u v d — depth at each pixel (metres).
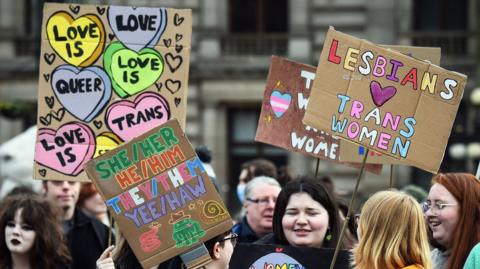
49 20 13.00
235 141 45.19
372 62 12.30
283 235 13.22
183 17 12.96
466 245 11.86
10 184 23.06
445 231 12.02
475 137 32.22
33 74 44.44
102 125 12.93
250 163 18.56
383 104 12.31
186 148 11.64
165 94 12.95
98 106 12.95
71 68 12.96
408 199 11.29
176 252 11.57
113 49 12.96
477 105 33.34
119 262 12.30
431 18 44.72
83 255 15.61
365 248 11.24
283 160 44.72
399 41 44.69
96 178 11.59
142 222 11.59
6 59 44.94
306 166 44.06
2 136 44.47
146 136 11.62
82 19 12.98
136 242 11.59
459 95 12.34
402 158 12.34
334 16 45.34
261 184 15.24
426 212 12.15
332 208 13.16
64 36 12.98
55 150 12.91
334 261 12.12
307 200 13.04
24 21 45.28
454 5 44.53
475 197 11.94
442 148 12.34
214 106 44.97
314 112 12.30
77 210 15.88
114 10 12.98
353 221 15.06
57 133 12.93
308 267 12.53
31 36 45.06
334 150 14.12
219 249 11.85
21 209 14.40
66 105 12.95
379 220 11.23
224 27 45.09
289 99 14.20
